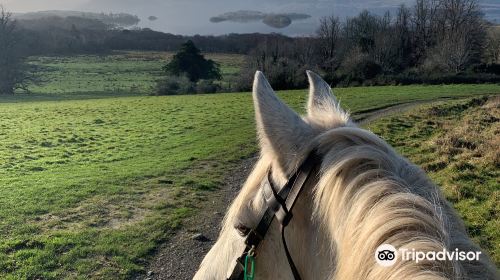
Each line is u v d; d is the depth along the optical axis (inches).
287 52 2262.6
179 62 2544.3
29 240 313.9
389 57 2386.8
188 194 443.5
